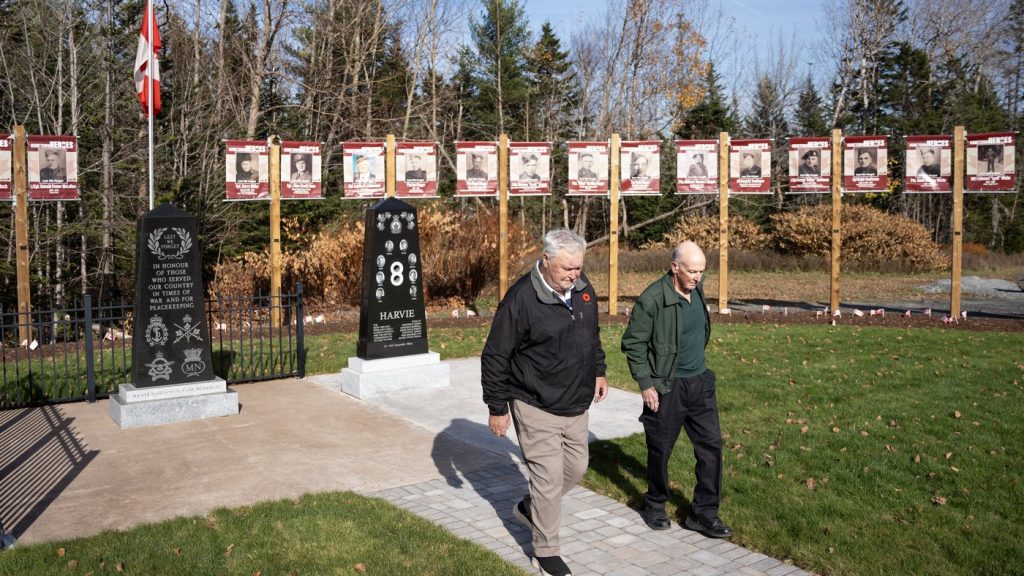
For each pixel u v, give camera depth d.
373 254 8.94
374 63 30.47
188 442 6.96
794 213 32.59
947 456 6.22
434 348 12.10
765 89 40.09
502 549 4.64
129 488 5.71
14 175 12.27
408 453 6.65
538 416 4.25
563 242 4.08
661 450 4.82
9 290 17.16
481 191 15.49
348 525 4.90
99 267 19.16
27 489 5.70
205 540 4.65
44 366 10.47
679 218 35.84
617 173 15.84
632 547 4.69
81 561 4.35
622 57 32.81
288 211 21.20
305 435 7.22
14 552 4.48
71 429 7.41
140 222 7.68
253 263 17.50
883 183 15.32
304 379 9.91
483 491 5.68
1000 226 41.34
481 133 37.47
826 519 5.02
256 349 11.84
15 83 20.12
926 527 4.88
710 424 4.82
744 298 20.94
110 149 19.55
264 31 24.34
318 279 17.89
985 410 7.78
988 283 24.28
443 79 34.84
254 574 4.21
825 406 8.02
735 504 5.32
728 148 15.94
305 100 27.72
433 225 18.70
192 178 20.48
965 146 15.26
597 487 5.76
